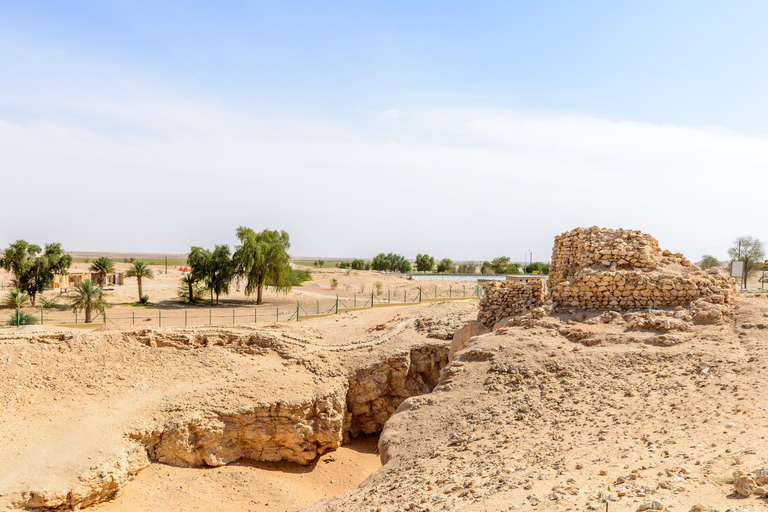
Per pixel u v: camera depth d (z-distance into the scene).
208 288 56.50
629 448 9.77
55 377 24.38
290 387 25.47
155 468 21.67
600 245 21.98
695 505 6.25
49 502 17.58
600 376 14.99
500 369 16.50
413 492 10.03
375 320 36.62
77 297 40.25
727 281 19.95
